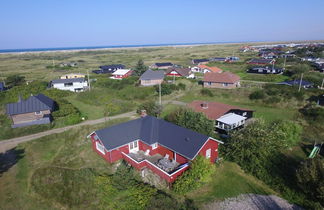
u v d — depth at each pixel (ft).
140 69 261.24
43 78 263.70
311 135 109.91
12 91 188.34
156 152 87.20
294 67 234.99
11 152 95.71
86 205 64.59
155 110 130.62
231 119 110.32
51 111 134.00
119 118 130.82
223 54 506.89
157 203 59.47
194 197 66.59
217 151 83.05
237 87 189.06
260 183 72.59
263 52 452.76
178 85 199.72
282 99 153.69
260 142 75.72
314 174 60.80
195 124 95.09
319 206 59.06
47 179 76.13
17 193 70.59
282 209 61.36
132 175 75.46
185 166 71.61
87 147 97.91
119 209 61.57
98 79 237.04
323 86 179.93
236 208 62.18
